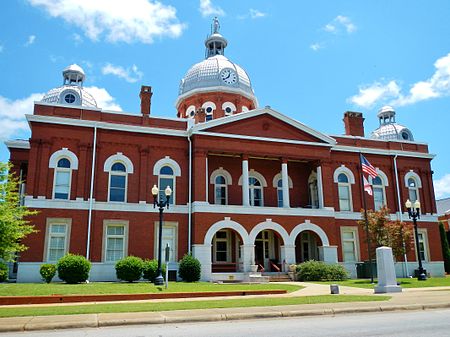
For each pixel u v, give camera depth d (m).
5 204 21.53
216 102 39.75
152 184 29.83
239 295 19.75
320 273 28.39
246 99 41.19
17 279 25.78
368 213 29.53
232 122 31.52
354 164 35.84
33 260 26.28
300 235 34.72
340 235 33.75
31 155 27.59
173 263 28.73
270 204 33.47
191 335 9.84
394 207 36.28
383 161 37.06
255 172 33.81
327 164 33.41
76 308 14.32
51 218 27.16
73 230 27.39
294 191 34.56
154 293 18.64
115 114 30.12
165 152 30.64
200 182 29.72
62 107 28.94
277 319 12.77
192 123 31.77
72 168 28.28
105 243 28.02
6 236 20.92
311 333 9.84
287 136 32.84
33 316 12.63
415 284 25.31
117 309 13.97
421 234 36.59
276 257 33.38
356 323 11.48
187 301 16.67
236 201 32.44
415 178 37.84
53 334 10.37
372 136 42.41
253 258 29.38
